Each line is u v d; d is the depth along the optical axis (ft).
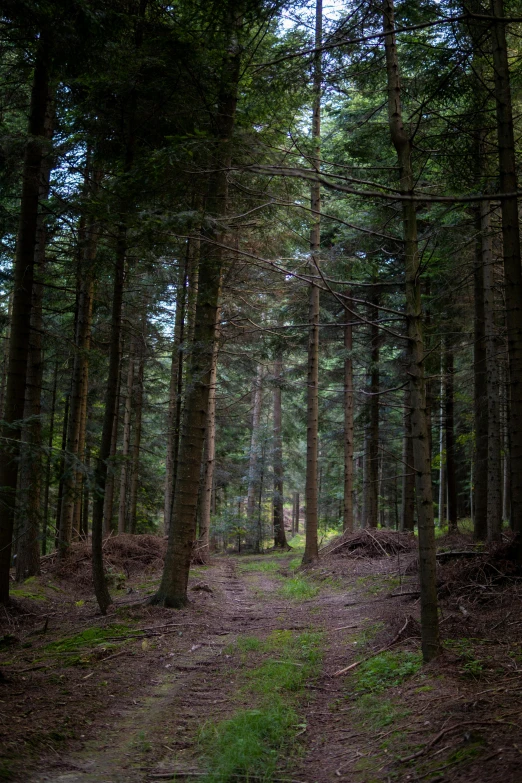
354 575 42.39
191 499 33.30
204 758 14.49
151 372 81.15
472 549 35.58
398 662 19.86
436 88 22.70
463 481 87.20
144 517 92.89
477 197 11.14
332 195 49.34
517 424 26.50
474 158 24.31
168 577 32.86
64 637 27.07
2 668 21.63
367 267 51.13
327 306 62.23
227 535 91.91
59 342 42.73
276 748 15.05
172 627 28.32
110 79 27.30
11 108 36.68
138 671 21.74
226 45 25.73
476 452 44.19
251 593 41.75
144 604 32.45
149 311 53.62
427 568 19.34
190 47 26.66
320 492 110.73
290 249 45.29
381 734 14.73
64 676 20.65
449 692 15.88
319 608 33.55
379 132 29.94
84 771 13.66
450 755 12.30
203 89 29.78
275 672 20.89
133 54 26.86
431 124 24.09
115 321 31.19
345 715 17.02
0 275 38.34
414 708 15.58
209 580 46.96
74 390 45.29
